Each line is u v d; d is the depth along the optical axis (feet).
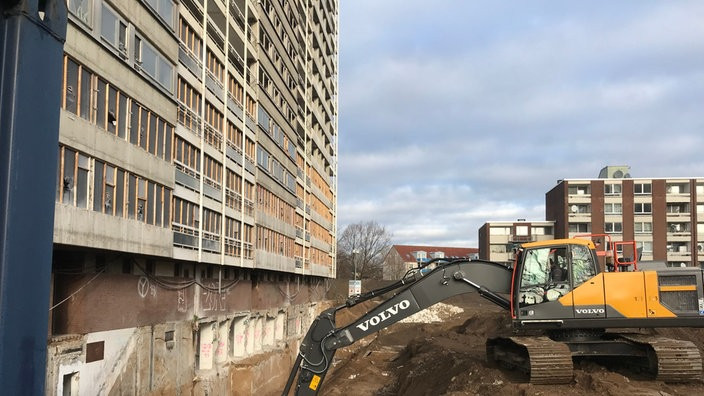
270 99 132.98
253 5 117.60
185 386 84.43
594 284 48.39
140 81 67.00
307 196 189.16
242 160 109.81
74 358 55.01
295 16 166.09
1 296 20.42
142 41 67.51
